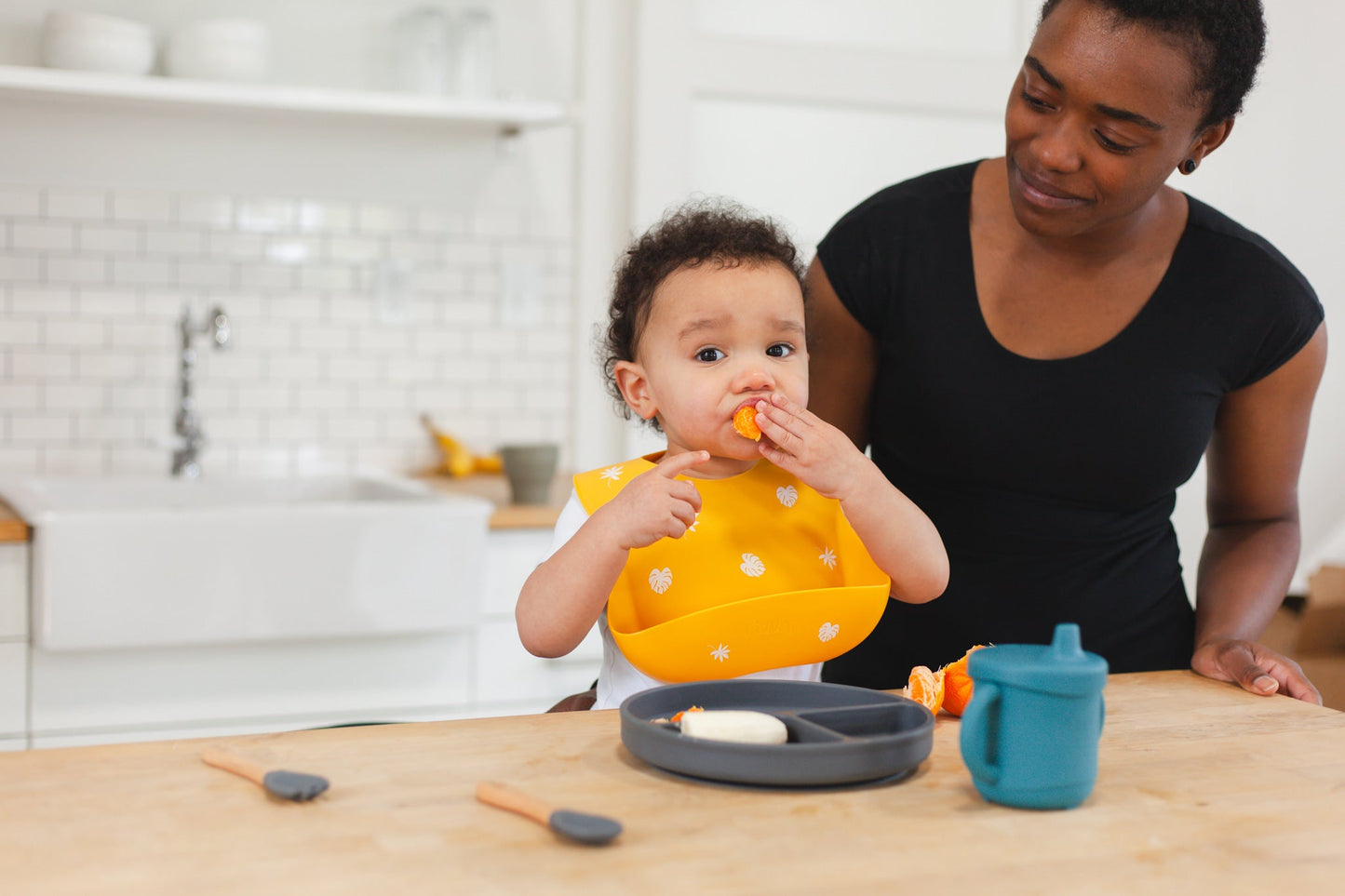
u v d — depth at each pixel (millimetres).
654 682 1077
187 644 2094
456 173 2826
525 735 875
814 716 836
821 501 1172
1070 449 1291
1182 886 635
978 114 3035
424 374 2840
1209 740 895
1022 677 729
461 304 2854
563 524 1147
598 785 768
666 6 2805
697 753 762
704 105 2861
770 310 1099
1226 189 3189
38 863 636
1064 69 1043
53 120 2543
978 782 746
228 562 2092
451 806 729
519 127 2791
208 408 2699
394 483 2537
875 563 1086
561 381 2936
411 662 2250
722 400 1083
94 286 2602
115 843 666
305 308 2750
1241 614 1264
